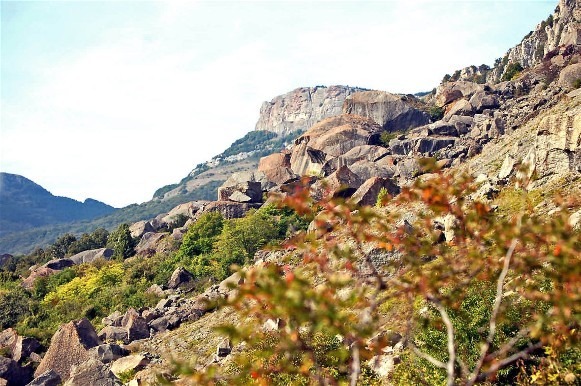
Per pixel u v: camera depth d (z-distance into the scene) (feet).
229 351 96.89
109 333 143.95
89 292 198.80
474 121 305.94
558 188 95.55
